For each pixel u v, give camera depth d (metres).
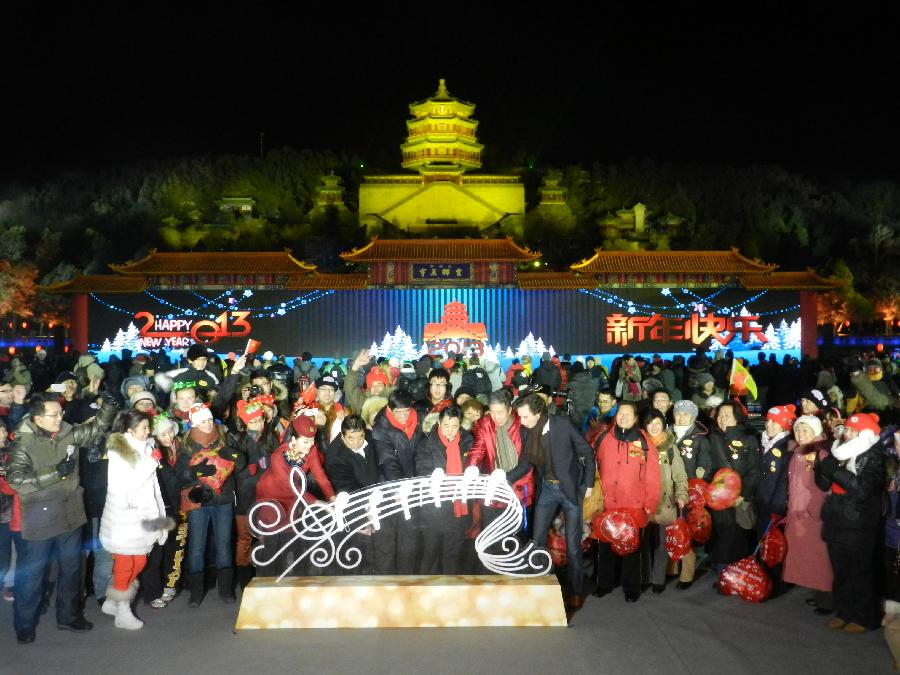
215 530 8.47
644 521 8.55
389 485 7.94
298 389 16.61
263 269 44.72
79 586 7.61
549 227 77.00
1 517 8.25
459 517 8.66
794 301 45.41
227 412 10.14
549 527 8.70
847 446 7.36
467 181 72.62
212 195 94.00
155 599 8.30
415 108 76.19
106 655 6.95
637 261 45.66
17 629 7.24
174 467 8.50
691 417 9.48
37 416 7.33
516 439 8.90
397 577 7.80
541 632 7.41
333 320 44.59
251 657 6.84
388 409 8.77
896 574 7.24
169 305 44.47
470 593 7.52
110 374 23.64
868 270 82.88
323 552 8.63
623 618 7.86
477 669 6.56
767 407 27.33
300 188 95.75
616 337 44.81
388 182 72.44
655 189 95.56
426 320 44.66
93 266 78.69
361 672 6.51
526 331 44.75
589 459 8.20
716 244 86.00
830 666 6.70
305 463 8.62
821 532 7.79
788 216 93.94
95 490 8.48
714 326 45.03
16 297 75.62
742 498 9.22
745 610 8.15
